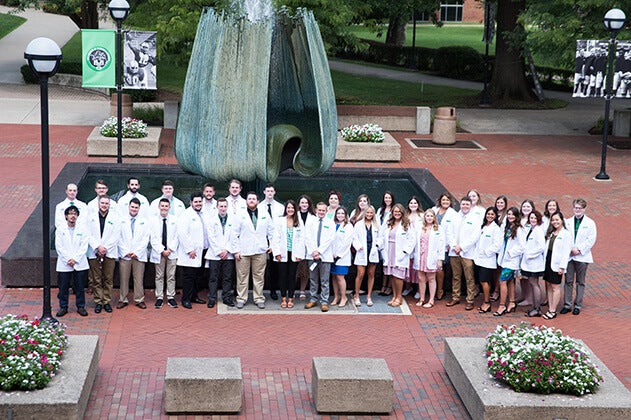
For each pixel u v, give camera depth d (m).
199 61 17.20
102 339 13.36
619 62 24.19
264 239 14.73
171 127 29.84
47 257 13.38
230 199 14.99
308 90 18.06
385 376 11.20
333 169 22.38
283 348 13.33
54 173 23.39
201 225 14.66
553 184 24.12
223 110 16.92
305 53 17.83
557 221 14.55
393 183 22.20
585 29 26.94
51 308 14.37
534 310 15.00
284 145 17.72
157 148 25.45
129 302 14.97
